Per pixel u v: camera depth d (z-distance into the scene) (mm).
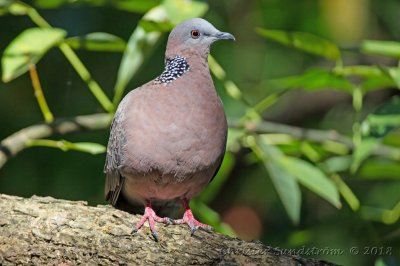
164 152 8773
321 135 11758
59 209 8062
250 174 14758
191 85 9055
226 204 14828
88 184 12750
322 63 15688
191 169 8914
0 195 8180
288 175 10000
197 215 11133
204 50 9594
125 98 9297
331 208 14391
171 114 8789
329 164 11641
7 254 7680
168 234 8031
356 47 10312
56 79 13406
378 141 9836
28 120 13180
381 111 10023
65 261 7738
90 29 13016
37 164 12906
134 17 13430
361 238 12391
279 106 16281
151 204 9586
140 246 7883
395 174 11758
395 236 11516
